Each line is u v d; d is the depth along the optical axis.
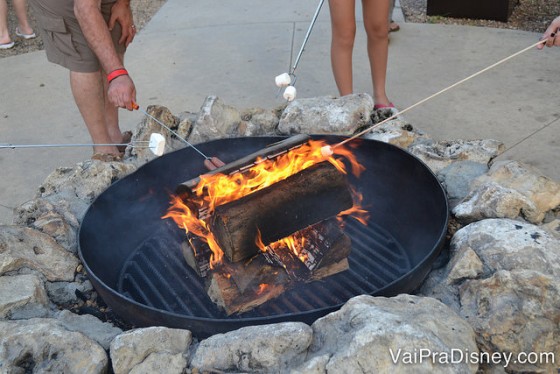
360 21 4.88
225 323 1.70
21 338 1.71
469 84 4.07
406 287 1.81
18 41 5.15
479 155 2.47
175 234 2.43
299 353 1.62
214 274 2.00
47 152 3.69
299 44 4.67
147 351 1.69
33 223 2.23
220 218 1.89
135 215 2.40
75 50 2.84
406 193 2.38
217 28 5.04
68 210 2.33
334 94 4.03
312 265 2.03
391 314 1.59
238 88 4.18
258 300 2.00
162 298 2.11
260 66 4.42
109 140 3.22
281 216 1.95
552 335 1.69
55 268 2.06
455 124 3.69
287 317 1.71
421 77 4.18
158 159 2.40
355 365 1.49
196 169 2.53
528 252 1.84
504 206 2.04
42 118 4.03
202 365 1.64
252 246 1.92
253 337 1.63
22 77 4.54
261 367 1.62
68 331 1.75
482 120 3.70
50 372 1.66
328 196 2.04
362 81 4.14
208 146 2.51
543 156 3.34
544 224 2.07
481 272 1.87
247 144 2.55
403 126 2.77
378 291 1.75
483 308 1.75
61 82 4.45
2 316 1.86
